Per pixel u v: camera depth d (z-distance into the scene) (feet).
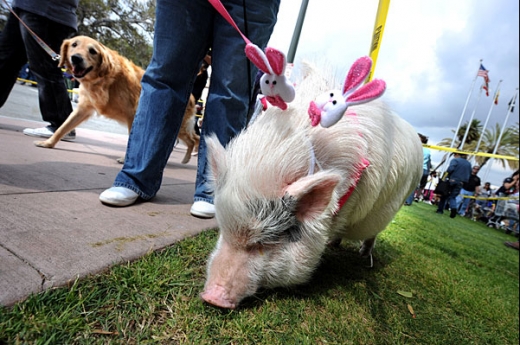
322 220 2.67
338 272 3.81
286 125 2.63
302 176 2.52
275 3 4.02
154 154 3.98
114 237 2.91
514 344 3.48
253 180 2.40
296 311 2.66
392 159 3.39
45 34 6.31
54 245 2.51
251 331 2.26
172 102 3.99
